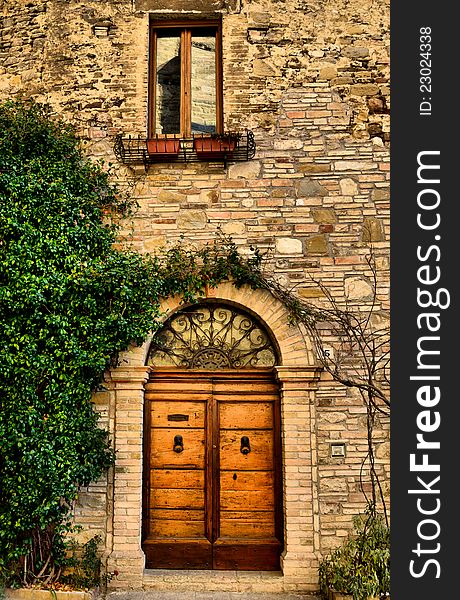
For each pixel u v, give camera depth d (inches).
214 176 286.4
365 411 269.7
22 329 258.7
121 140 284.2
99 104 292.2
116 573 257.4
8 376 253.0
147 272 269.3
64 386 257.6
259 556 269.6
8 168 273.0
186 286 275.9
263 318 276.2
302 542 260.2
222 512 273.6
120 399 270.1
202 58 303.1
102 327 259.6
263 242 281.3
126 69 294.5
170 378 281.1
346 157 287.1
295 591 255.3
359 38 295.7
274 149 287.7
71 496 247.9
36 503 246.5
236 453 277.4
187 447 277.9
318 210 283.7
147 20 298.4
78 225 270.7
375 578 229.1
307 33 295.6
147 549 269.6
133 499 263.4
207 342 284.2
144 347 274.8
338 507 263.6
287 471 265.4
